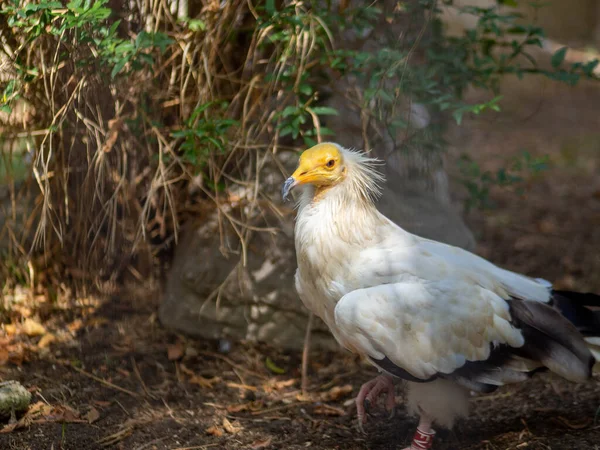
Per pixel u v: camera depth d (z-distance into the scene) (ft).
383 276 12.27
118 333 17.22
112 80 14.96
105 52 14.14
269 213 17.04
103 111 15.33
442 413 12.32
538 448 12.64
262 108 16.10
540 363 12.42
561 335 12.23
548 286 13.52
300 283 13.20
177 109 16.58
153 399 14.73
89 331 17.16
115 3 15.25
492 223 26.55
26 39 14.32
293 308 16.88
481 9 17.07
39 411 13.73
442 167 20.58
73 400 14.37
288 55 14.97
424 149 18.42
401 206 17.85
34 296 17.88
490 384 12.12
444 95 16.16
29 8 13.02
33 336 16.74
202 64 15.88
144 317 17.97
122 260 17.80
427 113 19.03
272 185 17.10
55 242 17.89
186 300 17.48
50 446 12.66
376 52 16.60
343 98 17.28
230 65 16.58
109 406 14.29
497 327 12.08
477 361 12.04
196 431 13.51
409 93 16.14
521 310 12.42
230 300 17.12
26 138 16.30
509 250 24.13
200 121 15.60
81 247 17.34
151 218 18.11
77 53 14.46
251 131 16.46
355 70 15.57
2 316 17.12
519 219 27.14
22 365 15.56
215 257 17.26
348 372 16.21
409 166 18.54
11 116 16.21
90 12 13.15
